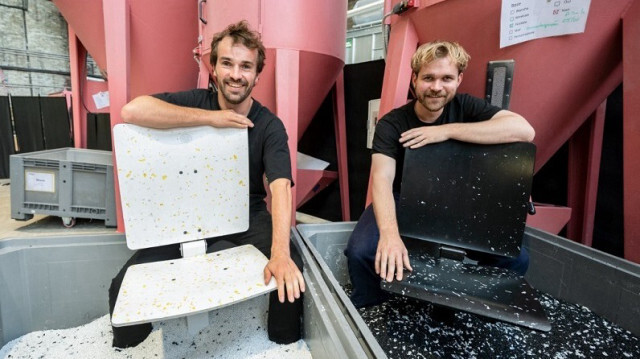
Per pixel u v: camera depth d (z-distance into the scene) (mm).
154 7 1318
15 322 805
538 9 807
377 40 2992
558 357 733
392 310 913
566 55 861
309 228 1029
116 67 1188
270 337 816
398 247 728
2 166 3293
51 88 4016
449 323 846
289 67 1186
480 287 652
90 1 1312
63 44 4027
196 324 614
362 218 972
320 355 653
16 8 3697
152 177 690
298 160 1774
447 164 786
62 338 818
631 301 795
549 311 903
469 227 773
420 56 788
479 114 881
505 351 750
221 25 1188
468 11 877
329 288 685
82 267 861
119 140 656
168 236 723
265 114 918
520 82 924
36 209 1498
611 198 1300
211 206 758
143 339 813
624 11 788
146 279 610
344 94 1884
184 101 868
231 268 666
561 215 1190
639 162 804
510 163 739
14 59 3764
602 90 990
